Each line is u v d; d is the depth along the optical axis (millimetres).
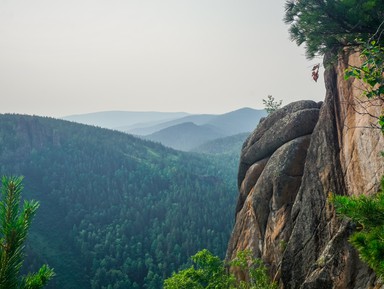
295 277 16594
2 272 3637
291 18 9484
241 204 29219
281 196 21141
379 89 6734
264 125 27453
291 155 21797
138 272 151875
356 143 13141
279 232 20281
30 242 170875
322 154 16984
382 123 6703
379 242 4020
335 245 12734
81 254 171250
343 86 15047
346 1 8234
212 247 160750
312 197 16844
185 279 25312
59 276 153125
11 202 3812
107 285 144375
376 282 10305
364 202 4586
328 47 9477
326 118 17172
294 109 25406
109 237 177500
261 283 19016
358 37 8914
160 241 170375
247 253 21344
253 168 26797
